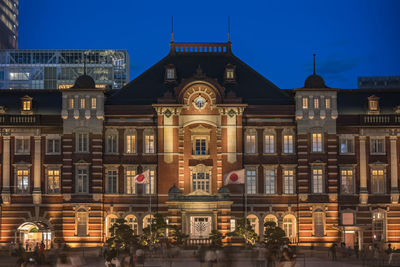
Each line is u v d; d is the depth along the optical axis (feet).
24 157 277.03
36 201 274.98
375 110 280.51
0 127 276.41
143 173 252.62
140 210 274.16
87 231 271.08
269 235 249.34
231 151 273.75
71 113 274.57
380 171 277.64
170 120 275.59
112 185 276.00
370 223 275.18
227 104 274.36
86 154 273.13
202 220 265.95
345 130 277.85
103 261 221.05
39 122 275.80
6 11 648.79
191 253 245.24
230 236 261.03
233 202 273.54
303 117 274.16
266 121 277.23
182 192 273.54
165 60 296.71
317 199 271.49
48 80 611.06
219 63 295.69
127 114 276.82
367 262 220.23
